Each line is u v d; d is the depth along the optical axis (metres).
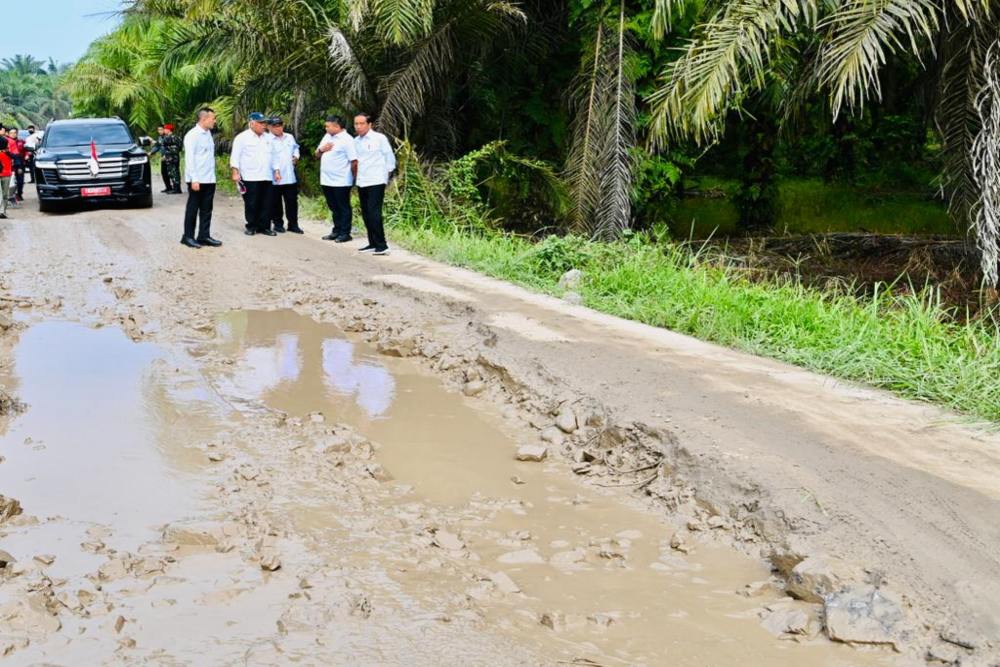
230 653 3.46
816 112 20.06
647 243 13.33
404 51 17.39
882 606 3.75
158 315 9.38
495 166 18.00
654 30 12.41
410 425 6.33
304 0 17.78
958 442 5.49
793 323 8.37
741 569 4.35
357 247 14.25
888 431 5.68
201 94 32.69
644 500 5.15
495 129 19.52
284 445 5.77
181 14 20.44
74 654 3.43
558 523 4.83
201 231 13.77
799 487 4.78
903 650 3.59
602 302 9.84
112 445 5.73
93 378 7.18
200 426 6.11
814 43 11.73
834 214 20.44
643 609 3.94
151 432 5.98
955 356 7.21
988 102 9.81
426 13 15.90
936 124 11.02
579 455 5.74
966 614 3.70
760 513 4.66
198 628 3.64
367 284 10.98
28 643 3.48
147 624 3.66
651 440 5.67
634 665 3.49
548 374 6.97
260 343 8.44
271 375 7.41
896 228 18.59
